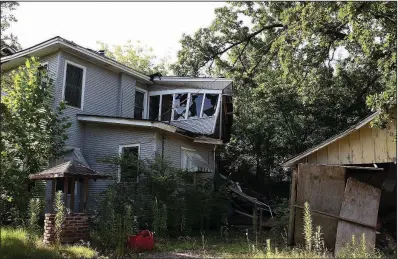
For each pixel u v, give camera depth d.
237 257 8.61
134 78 18.42
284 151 23.73
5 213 11.41
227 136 22.70
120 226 9.67
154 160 13.88
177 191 13.52
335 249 10.11
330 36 17.98
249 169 26.00
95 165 15.40
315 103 22.05
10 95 12.66
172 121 18.88
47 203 13.23
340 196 10.77
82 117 15.41
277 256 8.27
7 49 16.45
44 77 13.94
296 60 18.55
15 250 7.86
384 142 10.41
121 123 14.93
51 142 12.74
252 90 23.19
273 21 23.02
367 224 10.25
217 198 14.99
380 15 14.71
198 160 17.12
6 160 11.14
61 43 14.58
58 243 8.62
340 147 11.34
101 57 16.20
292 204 11.55
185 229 13.36
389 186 12.89
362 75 21.33
